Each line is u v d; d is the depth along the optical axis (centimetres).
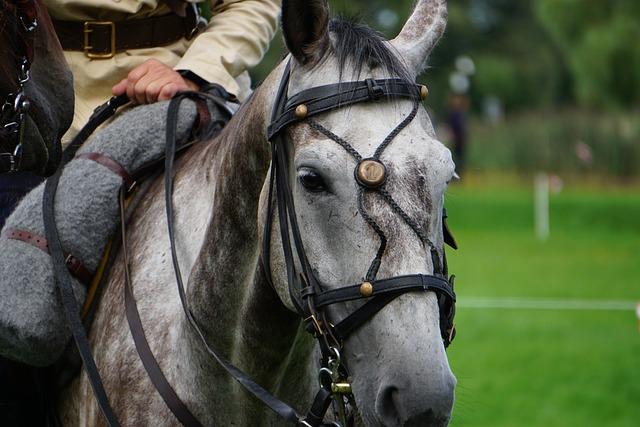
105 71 695
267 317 519
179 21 712
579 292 2184
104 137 611
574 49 5234
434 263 452
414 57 502
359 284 449
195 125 620
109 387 564
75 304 565
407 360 439
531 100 8656
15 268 571
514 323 1858
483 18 9238
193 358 543
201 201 571
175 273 554
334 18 505
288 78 499
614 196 4525
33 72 648
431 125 477
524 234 3406
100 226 586
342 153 458
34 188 614
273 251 493
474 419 1275
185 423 541
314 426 500
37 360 575
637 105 5234
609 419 1287
